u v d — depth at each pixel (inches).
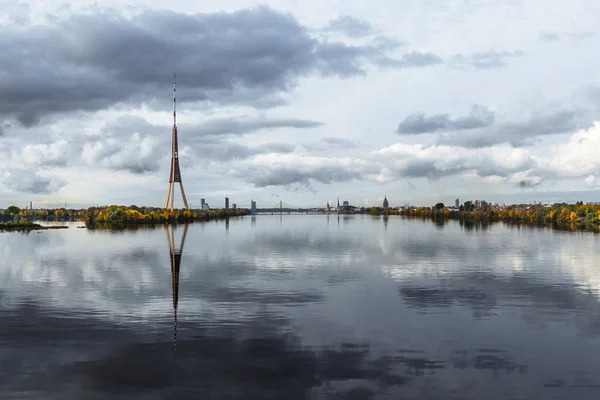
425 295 2556.6
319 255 4628.4
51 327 1939.0
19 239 7263.8
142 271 3538.4
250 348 1674.5
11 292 2679.6
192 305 2330.2
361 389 1346.0
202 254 4773.6
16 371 1475.1
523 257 4352.9
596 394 1315.2
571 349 1652.3
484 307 2263.8
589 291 2655.0
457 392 1326.3
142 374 1451.8
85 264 3973.9
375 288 2770.7
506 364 1523.1
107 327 1941.4
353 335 1818.4
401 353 1619.1
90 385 1376.7
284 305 2324.1
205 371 1470.2
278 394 1317.7
